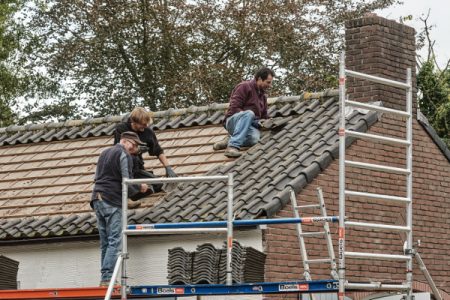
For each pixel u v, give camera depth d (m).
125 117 23.86
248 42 45.03
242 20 44.91
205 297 18.36
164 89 45.84
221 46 45.50
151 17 45.53
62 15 45.97
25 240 19.95
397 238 20.47
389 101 21.50
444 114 31.38
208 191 19.34
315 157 19.17
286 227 18.25
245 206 18.00
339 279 14.28
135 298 17.38
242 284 15.00
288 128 20.92
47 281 19.95
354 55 22.03
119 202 17.72
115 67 46.66
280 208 17.98
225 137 21.50
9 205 21.41
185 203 19.08
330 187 19.08
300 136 20.34
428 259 21.12
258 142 20.81
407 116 15.66
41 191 21.70
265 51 44.78
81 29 46.38
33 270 20.16
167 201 19.48
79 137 23.72
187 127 22.55
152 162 21.28
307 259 17.70
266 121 21.38
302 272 18.34
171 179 15.48
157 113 23.39
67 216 20.25
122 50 46.28
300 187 18.36
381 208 20.31
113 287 15.44
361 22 22.06
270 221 15.03
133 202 19.59
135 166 18.89
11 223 20.33
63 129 24.31
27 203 21.28
